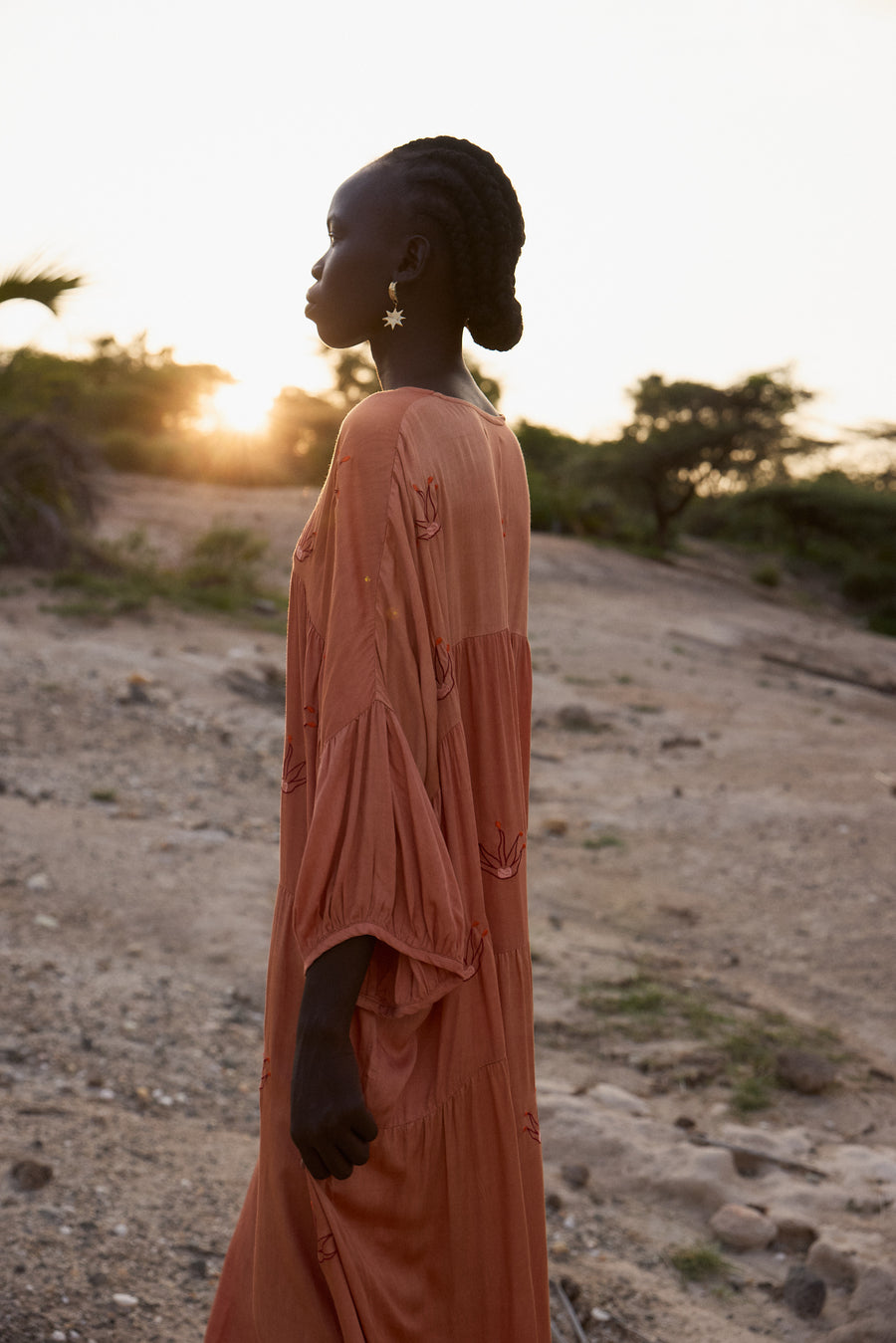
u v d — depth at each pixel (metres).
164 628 13.91
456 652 1.40
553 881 7.39
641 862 7.92
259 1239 1.40
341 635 1.30
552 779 10.25
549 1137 3.96
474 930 1.37
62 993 4.53
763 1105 4.52
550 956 5.98
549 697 13.98
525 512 1.59
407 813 1.28
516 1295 1.39
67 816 7.06
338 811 1.25
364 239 1.40
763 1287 3.21
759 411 42.62
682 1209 3.64
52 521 16.11
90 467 17.42
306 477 38.41
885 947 6.48
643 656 18.42
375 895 1.24
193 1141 3.48
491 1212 1.38
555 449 51.81
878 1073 4.90
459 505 1.38
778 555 47.06
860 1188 3.84
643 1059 4.82
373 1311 1.30
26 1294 2.47
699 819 8.99
